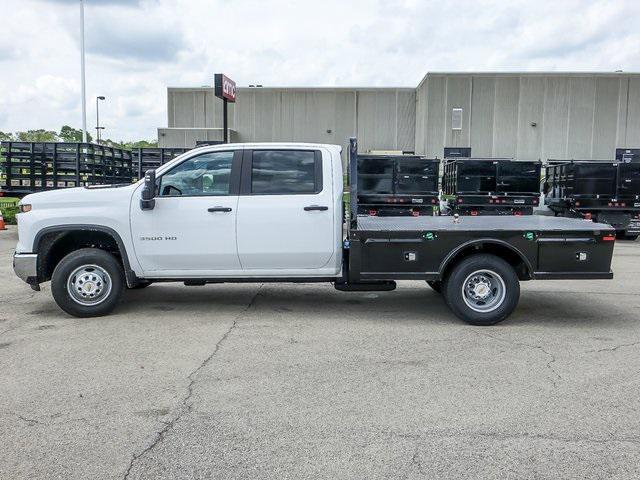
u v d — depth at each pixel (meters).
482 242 6.88
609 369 5.37
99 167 15.85
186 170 7.07
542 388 4.89
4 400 4.61
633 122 36.22
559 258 6.92
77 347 5.98
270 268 7.12
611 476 3.49
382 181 17.33
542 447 3.85
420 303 8.17
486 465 3.62
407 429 4.11
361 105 42.41
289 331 6.63
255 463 3.64
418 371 5.29
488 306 6.91
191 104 43.56
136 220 6.99
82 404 4.53
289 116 42.81
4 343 6.12
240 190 7.02
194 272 7.12
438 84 36.28
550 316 7.46
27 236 7.04
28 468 3.58
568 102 36.12
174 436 4.00
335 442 3.91
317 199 6.98
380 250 6.92
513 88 36.09
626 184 17.44
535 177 18.08
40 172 15.28
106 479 3.46
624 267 11.95
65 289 7.04
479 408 4.47
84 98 28.97
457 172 18.09
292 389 4.85
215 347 6.00
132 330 6.64
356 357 5.70
